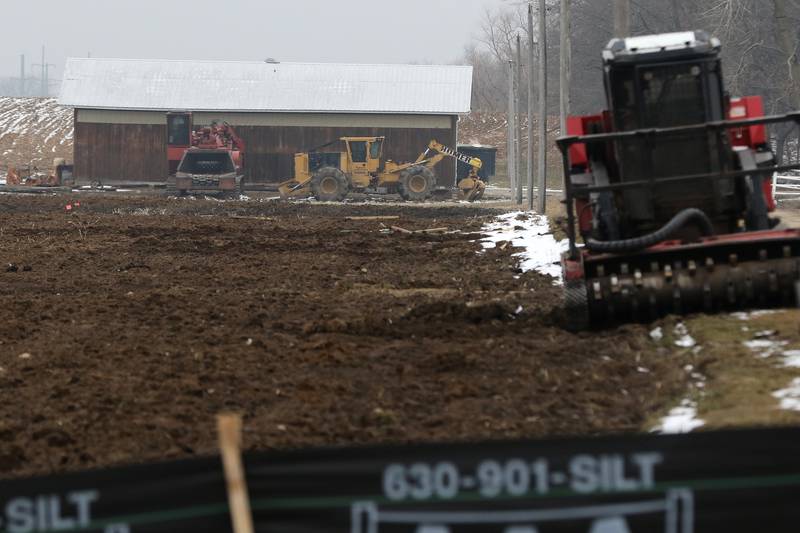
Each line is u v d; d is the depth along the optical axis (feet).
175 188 563.89
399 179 559.79
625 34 264.72
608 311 130.82
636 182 135.44
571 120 149.59
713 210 140.97
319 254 256.32
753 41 528.22
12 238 291.38
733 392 97.19
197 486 51.16
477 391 105.60
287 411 100.73
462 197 570.05
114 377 117.29
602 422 92.63
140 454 88.79
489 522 51.06
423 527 51.01
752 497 51.44
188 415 100.53
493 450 51.08
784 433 51.52
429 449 51.01
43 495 50.49
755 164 138.92
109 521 50.72
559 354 122.01
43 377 118.83
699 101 139.33
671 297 128.67
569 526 51.01
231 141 576.61
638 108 139.64
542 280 194.70
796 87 475.72
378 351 128.88
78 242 281.33
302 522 51.08
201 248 268.82
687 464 51.44
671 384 104.27
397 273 216.33
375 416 95.76
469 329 141.18
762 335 117.08
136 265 229.86
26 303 171.53
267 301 175.22
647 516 51.31
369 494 51.08
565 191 136.15
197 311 163.12
